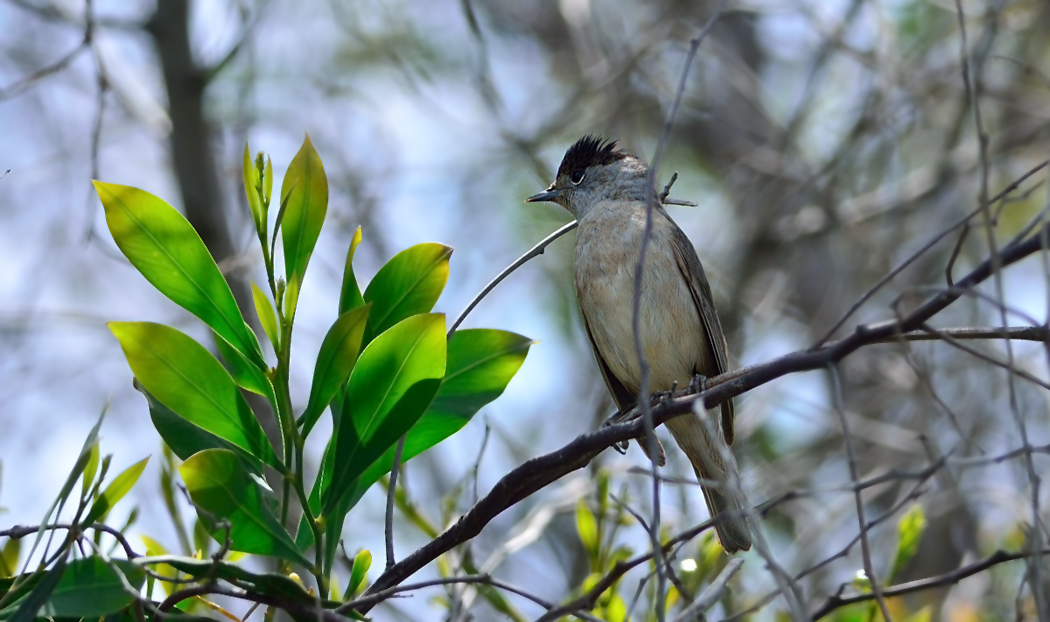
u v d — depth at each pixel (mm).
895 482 12953
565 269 15258
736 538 8094
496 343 6539
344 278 6262
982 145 5734
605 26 17344
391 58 15844
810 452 14086
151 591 6535
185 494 6094
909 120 15578
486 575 5547
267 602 5543
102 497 5605
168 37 12805
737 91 17016
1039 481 5285
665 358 9852
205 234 12617
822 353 5648
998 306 5324
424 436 6527
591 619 5406
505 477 6207
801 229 15133
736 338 14062
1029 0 14234
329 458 6309
